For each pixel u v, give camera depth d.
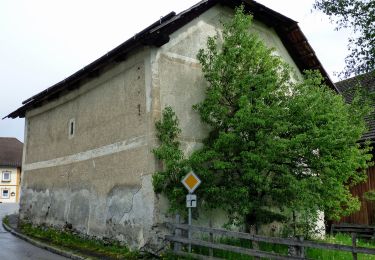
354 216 14.52
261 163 8.59
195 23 10.68
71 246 11.04
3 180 49.91
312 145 8.70
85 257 9.41
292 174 8.98
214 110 9.86
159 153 9.06
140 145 9.76
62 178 13.52
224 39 10.38
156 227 9.01
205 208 9.82
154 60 9.65
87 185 11.94
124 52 10.16
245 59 9.89
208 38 10.30
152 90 9.50
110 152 10.95
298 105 8.78
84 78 12.57
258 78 9.25
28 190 16.06
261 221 9.93
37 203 15.11
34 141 16.17
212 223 9.95
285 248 9.65
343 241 11.99
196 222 9.62
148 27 9.08
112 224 10.48
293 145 8.48
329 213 10.28
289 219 10.34
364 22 7.93
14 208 28.58
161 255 8.81
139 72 10.07
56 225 13.45
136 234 9.54
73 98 13.41
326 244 6.74
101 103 11.71
